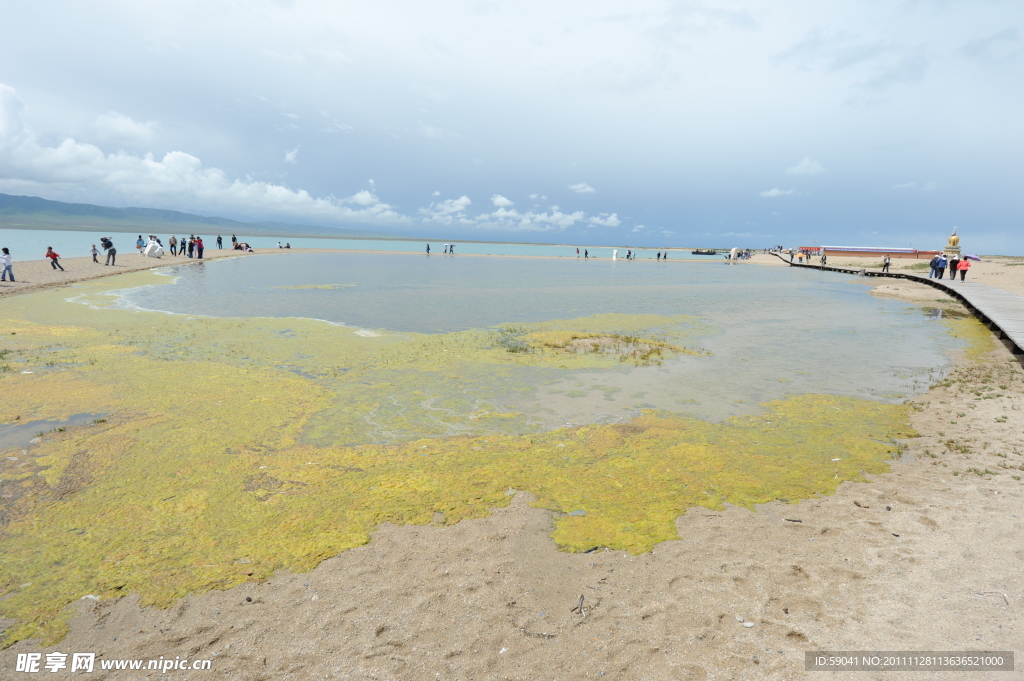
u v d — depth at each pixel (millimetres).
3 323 16016
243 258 55562
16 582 4359
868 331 17891
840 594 4156
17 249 65812
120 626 3877
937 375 11773
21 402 8922
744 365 12727
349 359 12695
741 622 3863
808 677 3330
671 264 75375
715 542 4957
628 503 5789
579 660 3525
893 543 4887
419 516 5457
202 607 4062
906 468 6691
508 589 4258
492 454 7133
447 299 26094
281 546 4883
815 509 5617
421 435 7863
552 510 5629
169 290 26375
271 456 6969
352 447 7332
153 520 5336
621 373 11812
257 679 3379
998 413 8828
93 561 4641
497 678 3377
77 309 19156
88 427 7859
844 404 9539
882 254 83625
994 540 4887
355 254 76688
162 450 7070
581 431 8070
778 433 8023
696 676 3373
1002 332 16203
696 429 8180
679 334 17078
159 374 10844
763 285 39094
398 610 4016
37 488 5973
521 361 12820
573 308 23562
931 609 3955
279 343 14273
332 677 3389
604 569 4543
